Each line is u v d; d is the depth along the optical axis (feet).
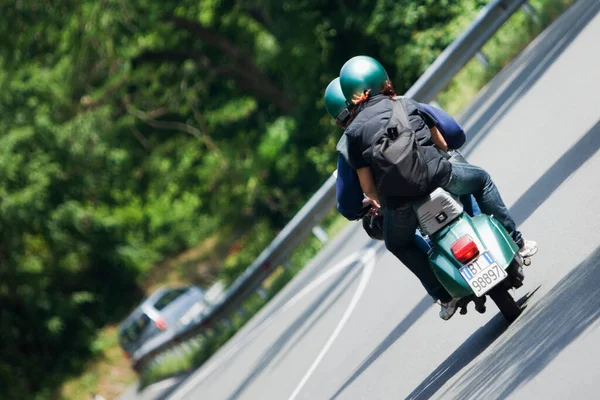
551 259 93.50
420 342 100.94
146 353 310.65
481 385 74.13
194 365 269.44
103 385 410.52
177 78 466.29
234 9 422.41
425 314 111.65
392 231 83.97
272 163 386.73
